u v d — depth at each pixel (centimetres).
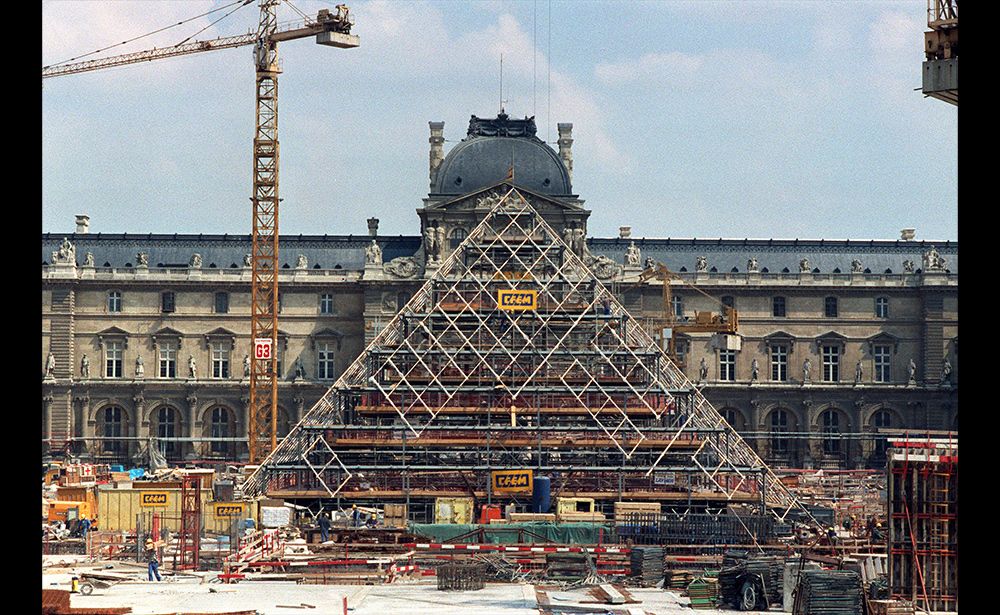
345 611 14325
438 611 15300
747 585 16275
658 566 18675
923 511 15300
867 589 15038
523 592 17250
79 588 16800
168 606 14712
